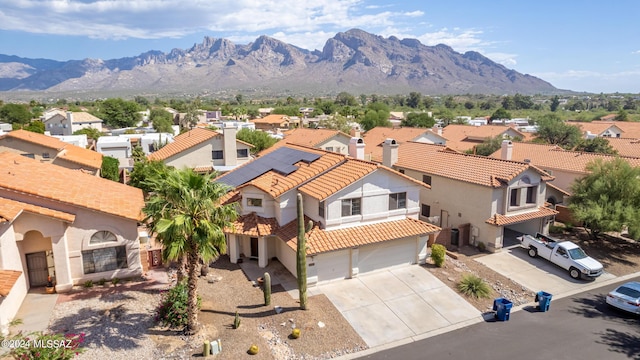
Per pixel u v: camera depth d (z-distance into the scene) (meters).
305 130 59.22
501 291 23.45
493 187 28.14
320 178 25.62
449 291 23.02
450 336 19.06
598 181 30.11
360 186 24.48
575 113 175.38
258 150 60.56
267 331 18.66
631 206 28.50
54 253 20.30
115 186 26.75
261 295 21.81
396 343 18.48
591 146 55.50
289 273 24.52
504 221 28.42
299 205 19.55
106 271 22.03
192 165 42.28
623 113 120.00
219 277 23.75
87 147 62.28
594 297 23.17
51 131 105.69
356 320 20.05
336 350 17.84
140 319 18.69
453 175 31.72
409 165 36.09
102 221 21.42
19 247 19.86
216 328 18.52
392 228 25.23
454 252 29.06
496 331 19.53
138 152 52.69
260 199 25.89
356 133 58.94
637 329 19.80
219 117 152.75
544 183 30.83
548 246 27.14
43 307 19.17
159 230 15.42
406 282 23.91
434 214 33.91
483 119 132.00
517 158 45.53
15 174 21.61
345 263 24.00
